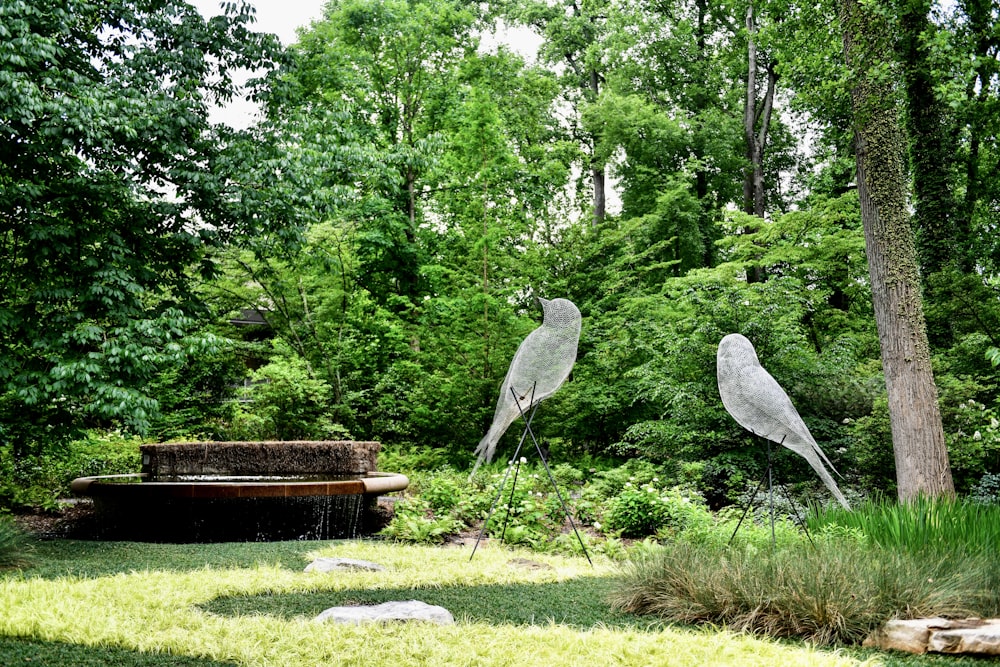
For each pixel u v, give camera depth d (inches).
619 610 233.1
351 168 534.6
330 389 700.7
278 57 463.5
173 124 405.7
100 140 370.6
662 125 941.8
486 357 682.8
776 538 303.7
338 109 620.1
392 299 779.4
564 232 830.5
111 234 379.2
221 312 712.4
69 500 493.7
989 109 578.2
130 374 364.5
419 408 681.0
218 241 433.7
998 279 561.3
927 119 605.3
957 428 478.3
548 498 424.5
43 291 360.5
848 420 488.7
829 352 539.8
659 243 834.2
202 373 650.2
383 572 281.4
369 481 423.5
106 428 596.7
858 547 245.4
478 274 749.9
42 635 190.5
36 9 351.6
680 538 322.0
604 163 1032.8
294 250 458.0
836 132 784.9
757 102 1123.3
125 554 328.5
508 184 867.4
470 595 252.2
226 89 461.1
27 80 331.3
